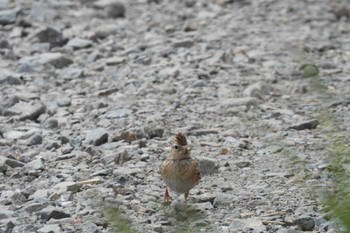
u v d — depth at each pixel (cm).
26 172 1373
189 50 2094
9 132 1559
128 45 2162
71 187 1295
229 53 2038
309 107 1716
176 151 1198
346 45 2195
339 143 1391
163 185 1325
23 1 2514
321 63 1984
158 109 1689
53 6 2508
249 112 1688
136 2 2622
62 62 1995
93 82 1884
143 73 1923
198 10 2536
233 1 2625
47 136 1545
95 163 1413
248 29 2316
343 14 2488
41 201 1254
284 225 1188
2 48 2112
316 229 1180
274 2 2634
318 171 1377
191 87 1830
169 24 2377
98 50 2106
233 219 1205
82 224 1171
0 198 1273
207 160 1381
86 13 2469
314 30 2330
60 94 1797
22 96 1750
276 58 2042
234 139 1533
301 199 1274
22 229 1153
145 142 1504
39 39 2153
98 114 1662
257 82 1862
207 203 1255
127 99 1756
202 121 1631
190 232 1138
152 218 1203
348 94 1781
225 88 1823
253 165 1414
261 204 1258
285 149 1404
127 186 1318
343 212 1051
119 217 1026
